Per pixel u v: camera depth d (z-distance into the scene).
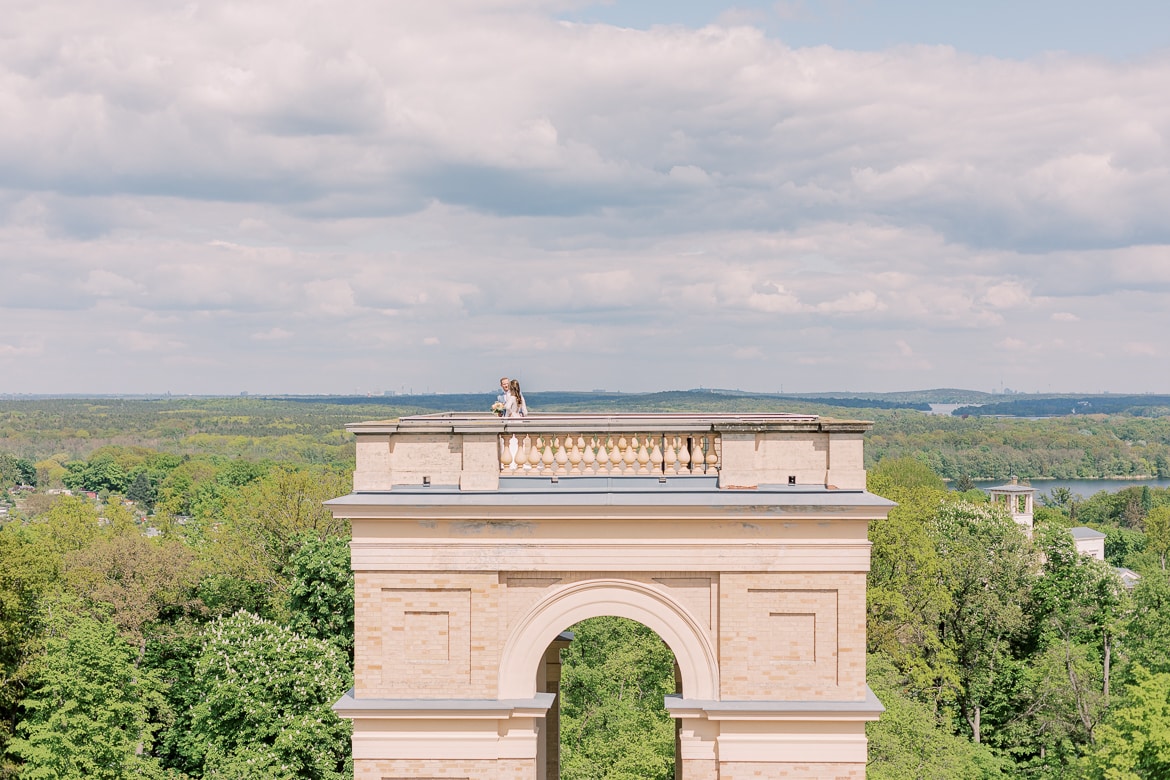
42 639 47.50
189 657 58.19
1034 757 62.06
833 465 18.91
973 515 73.38
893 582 63.69
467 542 19.00
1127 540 150.12
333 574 51.41
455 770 18.92
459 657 19.06
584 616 19.06
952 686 65.56
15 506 155.00
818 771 18.56
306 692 44.38
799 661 18.78
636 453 19.42
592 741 47.38
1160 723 35.56
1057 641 71.12
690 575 18.98
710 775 18.84
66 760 42.28
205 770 45.28
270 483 65.06
